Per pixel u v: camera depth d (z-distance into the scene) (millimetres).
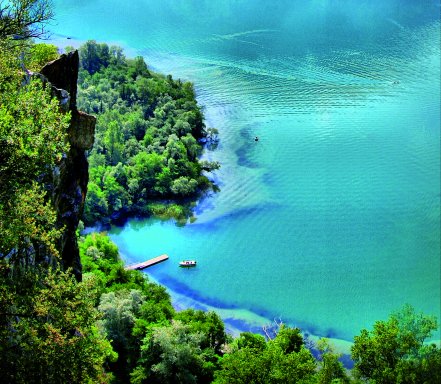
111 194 168375
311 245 161750
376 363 67562
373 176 196750
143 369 87938
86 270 111438
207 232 164875
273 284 144625
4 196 34188
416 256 158250
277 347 76812
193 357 88312
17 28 45906
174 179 182375
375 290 144000
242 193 185125
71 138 50750
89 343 36219
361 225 171875
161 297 109812
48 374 33062
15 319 35094
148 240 160500
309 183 191625
